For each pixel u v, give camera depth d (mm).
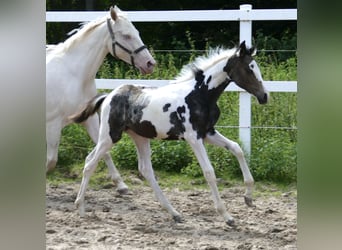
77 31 13367
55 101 12312
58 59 12516
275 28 23578
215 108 10750
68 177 13930
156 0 23922
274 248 9461
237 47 10688
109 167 12773
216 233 10266
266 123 14789
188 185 13344
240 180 13469
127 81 14180
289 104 14945
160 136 10727
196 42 23578
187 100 10594
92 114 11438
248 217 11188
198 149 10539
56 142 12445
